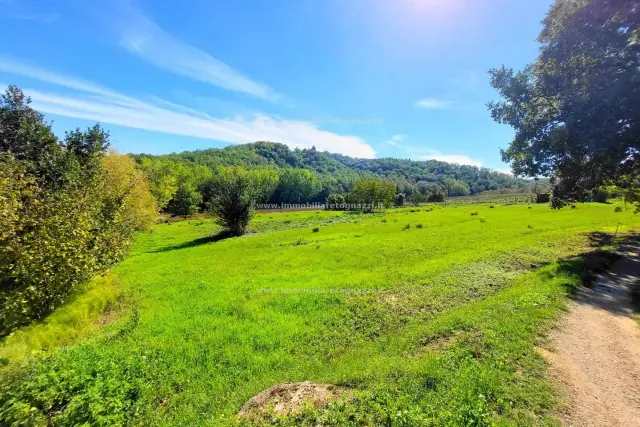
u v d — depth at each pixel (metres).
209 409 7.78
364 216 70.50
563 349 8.46
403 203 126.75
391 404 5.93
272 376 9.24
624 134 15.64
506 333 9.12
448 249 26.89
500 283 16.95
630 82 14.20
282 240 37.56
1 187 12.09
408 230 40.06
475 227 39.06
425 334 10.26
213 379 9.38
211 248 35.47
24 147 16.95
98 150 20.28
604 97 14.95
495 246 26.69
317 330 12.66
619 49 15.39
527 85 19.52
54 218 13.42
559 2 18.02
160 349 11.14
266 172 126.75
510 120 20.77
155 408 7.95
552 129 18.33
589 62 16.39
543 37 19.27
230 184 47.94
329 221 63.06
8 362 8.79
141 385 8.27
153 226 49.88
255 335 12.25
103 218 16.95
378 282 18.22
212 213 48.44
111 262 17.44
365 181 99.50
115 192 20.41
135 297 17.67
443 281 17.48
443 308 14.05
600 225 37.12
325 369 9.03
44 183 16.30
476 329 9.65
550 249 24.78
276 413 6.32
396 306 14.49
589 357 8.13
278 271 22.69
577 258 20.44
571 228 35.16
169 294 18.19
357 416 5.74
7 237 12.17
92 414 6.65
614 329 10.03
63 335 12.15
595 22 15.87
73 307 14.06
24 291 12.12
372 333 12.25
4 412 6.53
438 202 127.31
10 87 17.39
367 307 14.52
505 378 6.80
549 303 11.79
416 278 18.61
